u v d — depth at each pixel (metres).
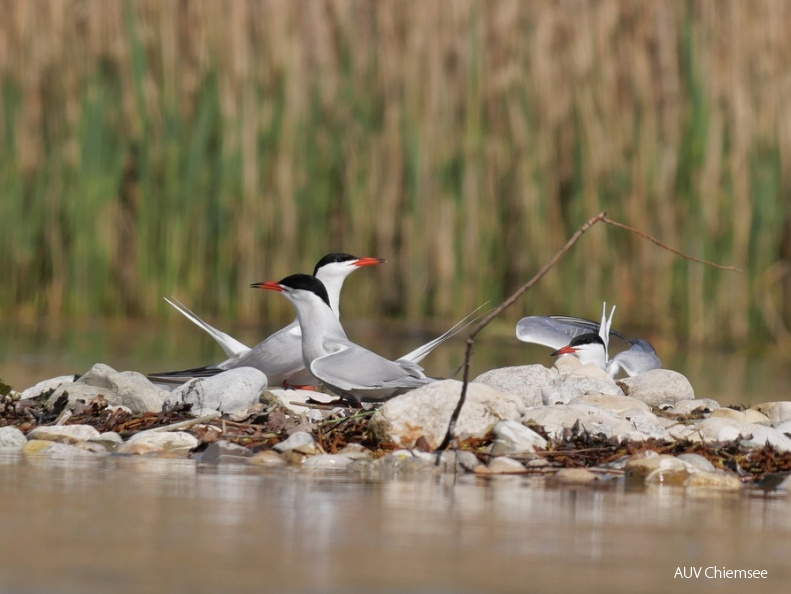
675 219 16.53
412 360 9.24
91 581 3.52
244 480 5.66
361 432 7.16
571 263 16.62
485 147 16.81
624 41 16.64
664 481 6.04
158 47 16.92
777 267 16.27
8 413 7.91
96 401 8.11
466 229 16.84
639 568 3.95
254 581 3.57
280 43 16.88
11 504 4.80
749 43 16.30
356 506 4.99
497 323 16.81
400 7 16.97
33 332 15.15
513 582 3.68
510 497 5.41
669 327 16.45
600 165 16.53
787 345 16.09
